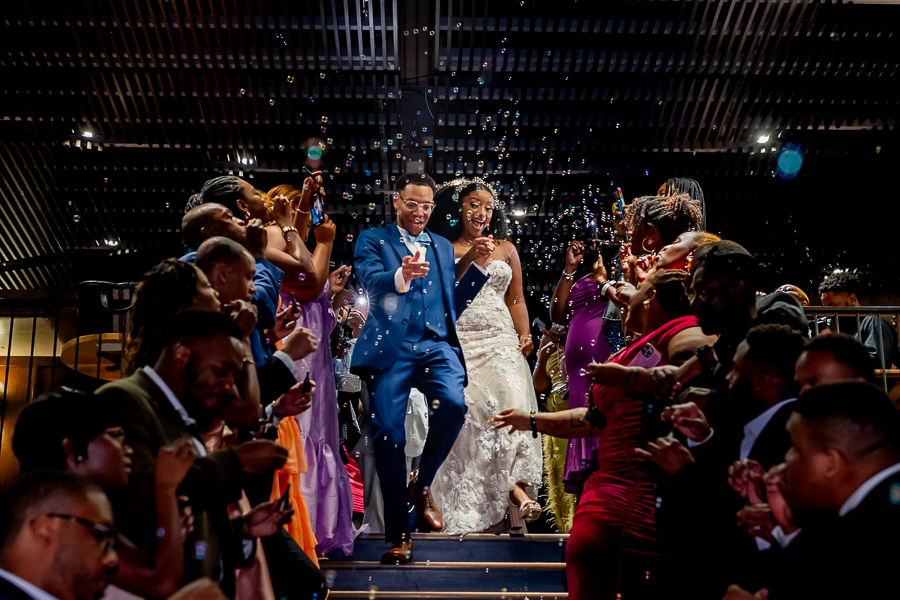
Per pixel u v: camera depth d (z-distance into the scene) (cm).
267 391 222
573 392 376
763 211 852
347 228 816
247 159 800
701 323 214
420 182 380
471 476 383
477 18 703
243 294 215
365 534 367
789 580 149
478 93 749
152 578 141
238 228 245
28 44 717
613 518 222
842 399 150
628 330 270
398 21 701
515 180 805
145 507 148
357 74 732
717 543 200
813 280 867
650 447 203
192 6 689
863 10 711
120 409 158
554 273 829
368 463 431
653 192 820
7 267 832
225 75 739
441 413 346
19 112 769
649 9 709
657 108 776
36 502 128
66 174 807
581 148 792
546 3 699
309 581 229
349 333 474
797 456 152
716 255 213
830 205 845
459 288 382
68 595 127
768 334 194
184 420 170
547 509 434
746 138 806
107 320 442
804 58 745
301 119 766
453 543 356
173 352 171
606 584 220
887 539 138
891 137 796
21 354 779
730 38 732
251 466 171
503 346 402
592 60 738
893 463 145
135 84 751
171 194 826
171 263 194
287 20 696
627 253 321
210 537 168
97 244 852
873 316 498
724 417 200
